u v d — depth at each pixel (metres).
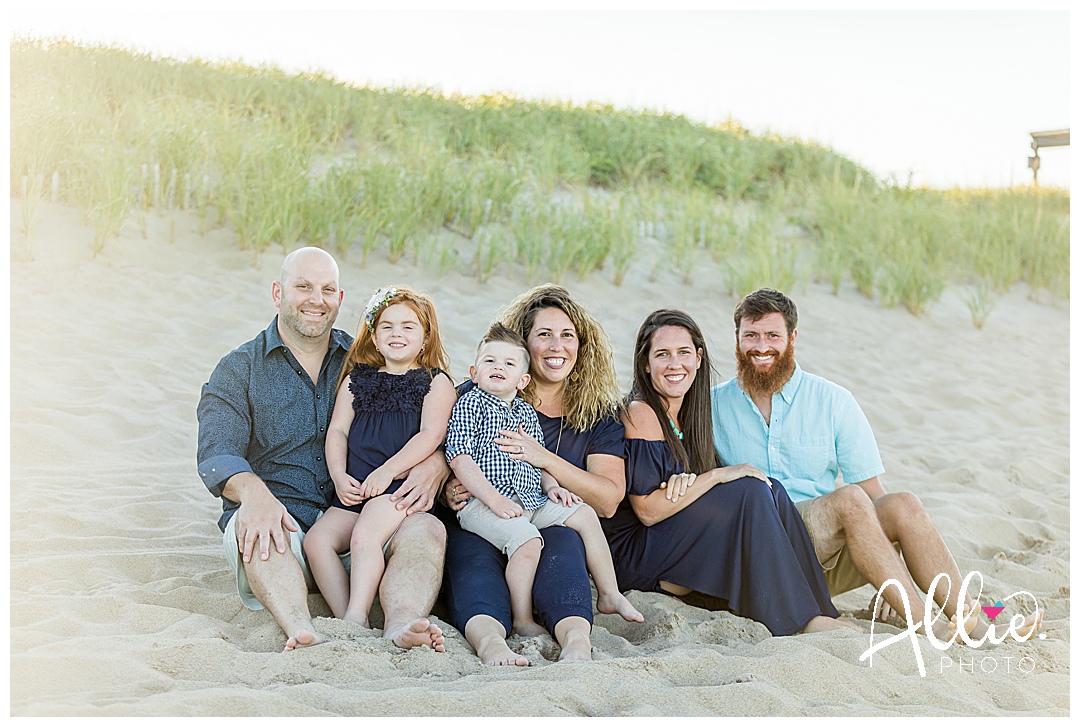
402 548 3.13
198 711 2.32
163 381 5.89
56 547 3.64
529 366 3.62
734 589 3.32
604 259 9.35
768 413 3.82
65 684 2.46
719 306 8.95
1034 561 4.33
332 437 3.47
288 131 10.25
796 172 12.52
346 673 2.64
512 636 3.11
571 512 3.38
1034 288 10.91
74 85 9.79
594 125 12.41
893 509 3.38
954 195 13.50
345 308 7.41
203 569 3.59
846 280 10.37
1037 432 7.03
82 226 7.83
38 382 5.57
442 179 9.42
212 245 8.15
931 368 8.42
